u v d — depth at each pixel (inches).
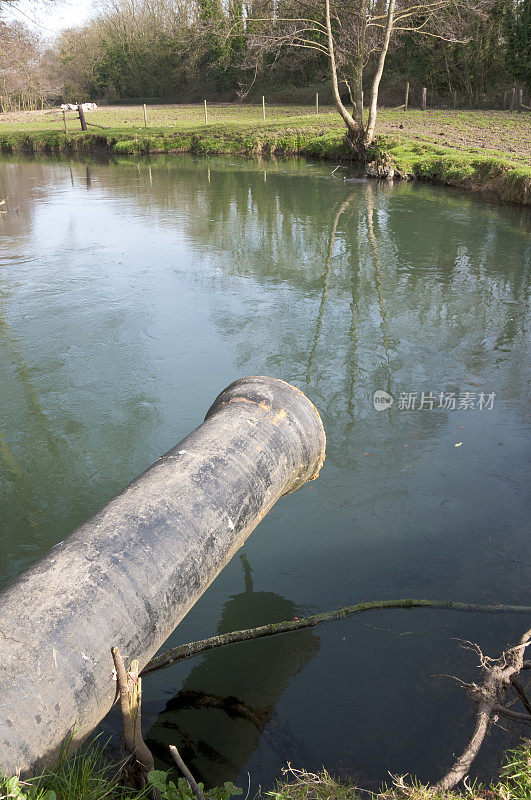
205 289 437.7
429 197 716.7
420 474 221.8
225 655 147.9
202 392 288.0
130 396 285.7
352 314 382.9
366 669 143.3
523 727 126.1
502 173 698.2
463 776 112.7
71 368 317.1
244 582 173.6
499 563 178.4
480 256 490.3
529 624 154.7
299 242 554.6
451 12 1063.0
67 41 2230.6
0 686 89.1
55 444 248.2
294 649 148.9
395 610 160.6
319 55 1659.7
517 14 1288.1
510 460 229.1
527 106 1277.1
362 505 205.9
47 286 449.1
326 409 268.4
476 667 142.3
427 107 1398.9
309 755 123.0
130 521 115.6
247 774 119.0
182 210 701.9
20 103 2154.3
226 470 133.6
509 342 336.2
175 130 1285.7
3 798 82.1
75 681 95.1
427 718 130.4
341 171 920.3
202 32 1098.1
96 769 114.5
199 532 119.9
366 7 939.3
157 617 108.4
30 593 100.7
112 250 543.2
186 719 131.2
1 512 208.5
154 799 104.0
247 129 1219.9
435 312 382.0
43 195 816.9
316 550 186.1
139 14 2046.0
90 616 100.0
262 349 334.0
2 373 313.7
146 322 377.7
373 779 117.3
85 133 1341.0
